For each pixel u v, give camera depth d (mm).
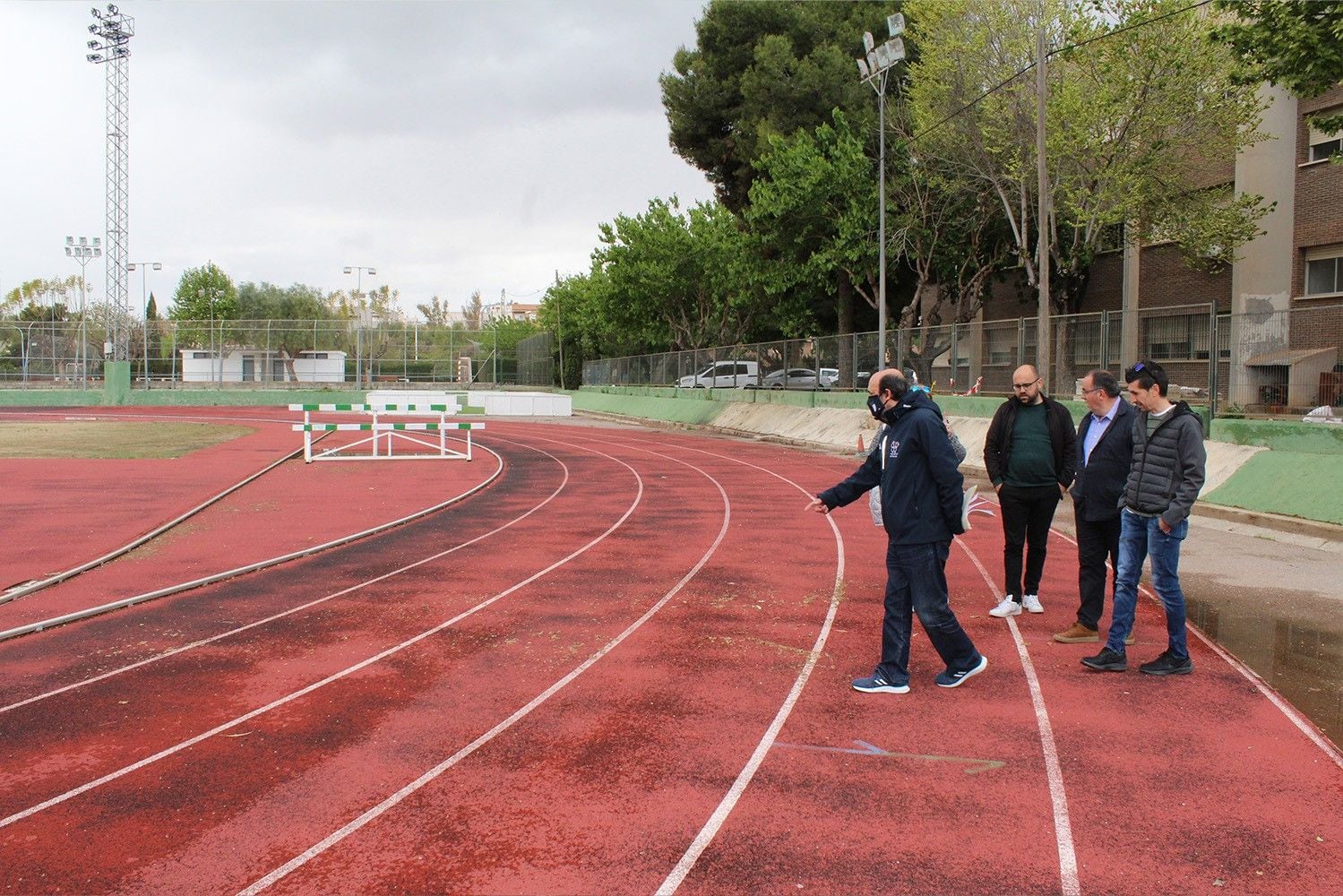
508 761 5285
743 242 42375
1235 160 27578
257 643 7664
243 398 54000
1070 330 21500
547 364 70625
